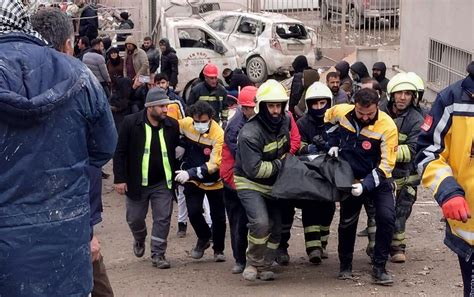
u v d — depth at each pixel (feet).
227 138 26.12
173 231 35.22
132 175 28.07
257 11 87.56
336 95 34.91
